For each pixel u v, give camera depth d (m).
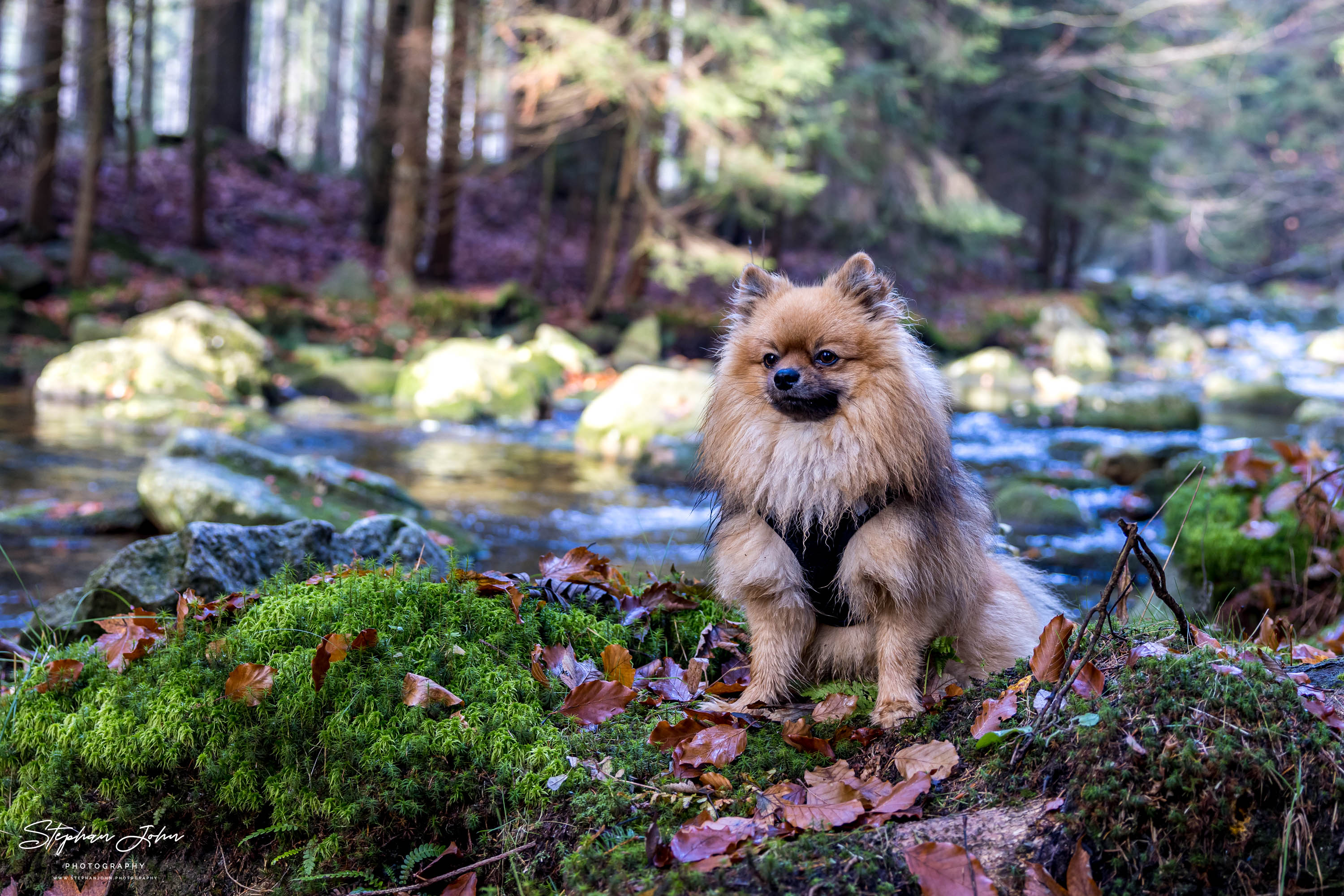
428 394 15.93
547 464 12.52
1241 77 43.31
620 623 4.12
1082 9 33.41
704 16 19.09
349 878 3.04
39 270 18.34
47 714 3.38
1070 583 8.34
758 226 26.28
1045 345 28.88
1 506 8.77
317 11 45.53
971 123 36.38
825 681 3.76
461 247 28.55
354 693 3.24
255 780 3.21
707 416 3.72
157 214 24.61
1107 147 34.91
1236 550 5.89
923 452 3.31
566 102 20.19
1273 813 2.46
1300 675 3.01
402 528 5.36
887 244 27.81
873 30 24.33
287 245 25.81
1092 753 2.61
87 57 20.61
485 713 3.24
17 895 3.25
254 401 15.38
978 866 2.40
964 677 3.63
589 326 22.45
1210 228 47.47
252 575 4.58
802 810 2.76
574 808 2.95
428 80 22.47
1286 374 25.75
